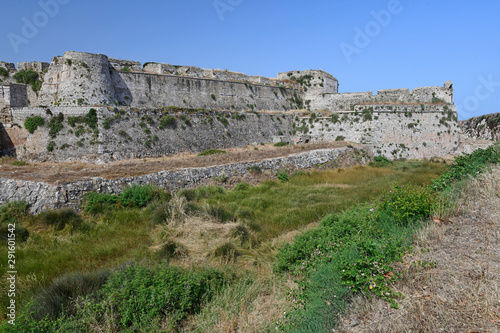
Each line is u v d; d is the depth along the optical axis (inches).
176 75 1336.1
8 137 974.4
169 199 659.4
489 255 265.4
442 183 502.3
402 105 1501.0
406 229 355.3
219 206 611.8
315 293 274.2
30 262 395.5
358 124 1518.2
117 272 322.0
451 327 201.9
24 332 244.2
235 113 1381.6
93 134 957.8
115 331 264.7
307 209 635.5
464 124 1798.7
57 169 784.3
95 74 1103.6
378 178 989.8
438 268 262.8
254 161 978.7
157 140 1077.8
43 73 1185.4
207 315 276.5
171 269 337.1
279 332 245.1
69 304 291.9
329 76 1883.6
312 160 1158.3
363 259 283.4
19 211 543.5
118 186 658.2
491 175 429.1
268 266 386.0
